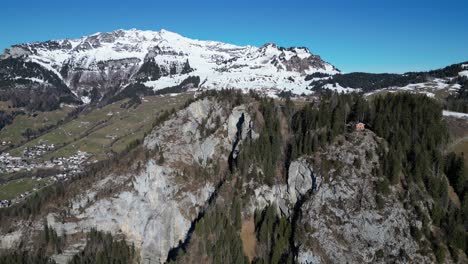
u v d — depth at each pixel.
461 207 148.38
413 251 144.38
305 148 179.75
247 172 191.25
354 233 154.50
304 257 155.00
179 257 174.50
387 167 160.75
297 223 165.00
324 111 188.50
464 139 177.25
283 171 186.88
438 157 160.75
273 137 195.88
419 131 172.00
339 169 166.38
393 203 153.25
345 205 159.38
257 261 164.25
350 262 150.00
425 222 147.62
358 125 178.50
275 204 182.12
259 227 176.50
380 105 188.38
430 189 154.12
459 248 142.12
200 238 177.00
